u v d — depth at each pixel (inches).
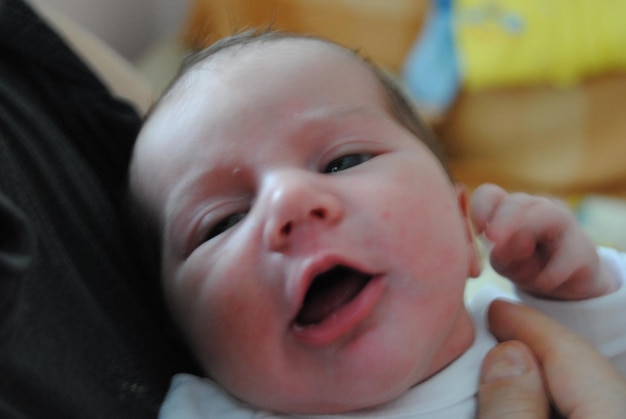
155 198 27.3
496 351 26.4
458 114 75.6
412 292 23.3
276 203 22.4
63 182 25.4
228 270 23.4
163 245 27.1
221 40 32.7
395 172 25.2
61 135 28.6
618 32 67.9
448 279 24.3
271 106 25.9
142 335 25.0
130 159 31.0
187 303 25.3
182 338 27.3
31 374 17.3
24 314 17.7
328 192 23.2
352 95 27.3
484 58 72.0
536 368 25.7
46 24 30.6
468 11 72.9
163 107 28.4
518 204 31.4
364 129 26.5
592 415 24.0
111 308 23.8
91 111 31.2
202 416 24.5
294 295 22.0
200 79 27.9
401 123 28.6
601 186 71.5
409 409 25.3
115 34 80.7
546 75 71.0
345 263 22.2
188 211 25.9
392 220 23.5
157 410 23.2
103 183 30.5
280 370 23.1
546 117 72.7
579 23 69.1
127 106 32.9
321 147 25.7
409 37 77.2
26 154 23.3
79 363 19.8
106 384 20.8
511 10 71.1
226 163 25.3
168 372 25.9
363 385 22.9
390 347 22.7
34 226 20.4
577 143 71.9
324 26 77.8
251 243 23.3
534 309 29.8
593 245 31.9
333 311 22.9
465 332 27.7
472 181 74.2
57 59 30.4
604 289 32.1
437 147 31.1
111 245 26.4
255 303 22.9
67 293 20.7
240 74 27.1
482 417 24.5
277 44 29.0
